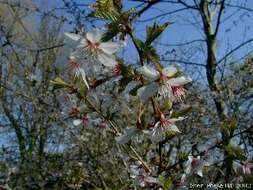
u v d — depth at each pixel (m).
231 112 6.46
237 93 6.61
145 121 1.87
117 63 1.71
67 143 7.16
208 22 7.19
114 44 1.68
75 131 5.79
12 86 9.06
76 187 5.38
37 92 7.00
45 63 9.35
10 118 9.78
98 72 1.78
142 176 2.27
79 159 6.35
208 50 7.08
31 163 7.63
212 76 6.91
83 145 5.47
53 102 6.60
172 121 1.83
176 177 2.23
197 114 6.12
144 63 1.66
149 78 1.66
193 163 2.20
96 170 5.02
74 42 1.69
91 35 1.68
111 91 2.02
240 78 6.71
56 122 6.59
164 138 1.93
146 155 2.37
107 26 1.63
